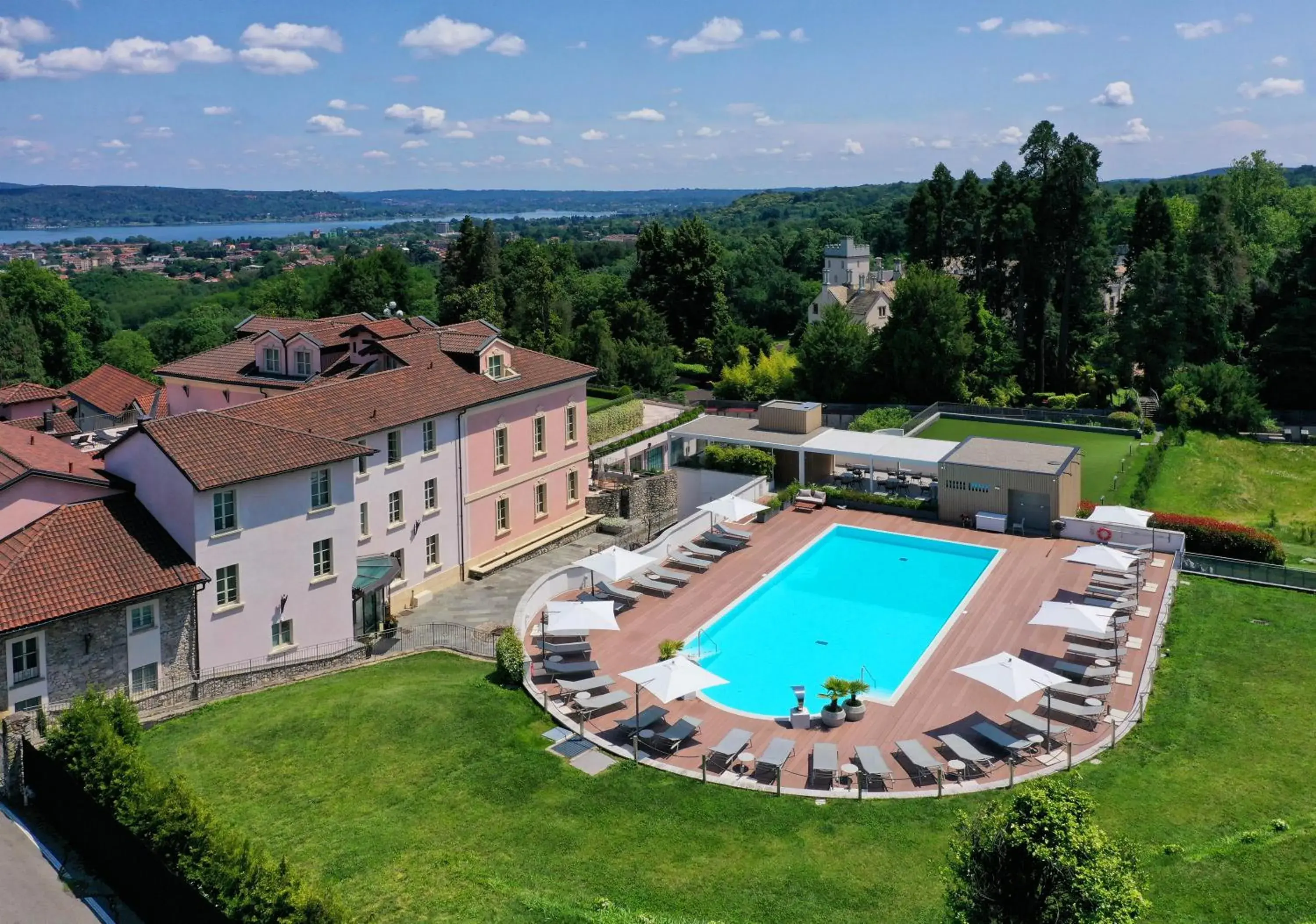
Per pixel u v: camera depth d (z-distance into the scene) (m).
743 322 151.88
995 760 26.72
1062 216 84.94
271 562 34.53
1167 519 46.81
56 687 28.72
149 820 19.42
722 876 21.05
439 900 19.69
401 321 56.81
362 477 41.16
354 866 21.03
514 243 137.12
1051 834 14.85
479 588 46.47
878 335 88.88
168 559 31.72
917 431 74.56
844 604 40.34
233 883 17.20
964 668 28.02
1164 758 26.66
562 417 54.09
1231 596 40.53
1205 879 20.19
